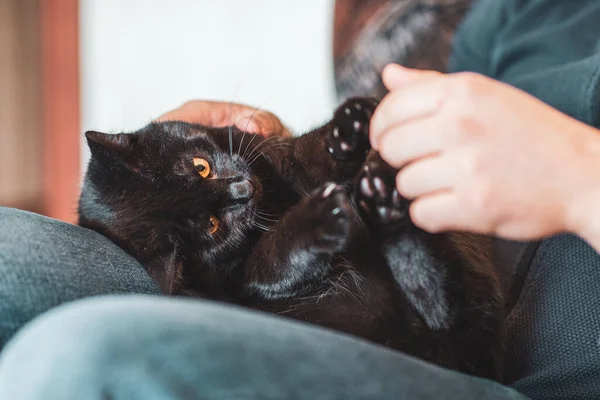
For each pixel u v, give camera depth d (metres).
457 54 0.67
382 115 0.31
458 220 0.30
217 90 0.93
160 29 0.94
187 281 0.46
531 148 0.29
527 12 0.58
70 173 0.98
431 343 0.41
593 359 0.40
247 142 0.52
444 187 0.30
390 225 0.38
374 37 0.78
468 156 0.29
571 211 0.30
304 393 0.26
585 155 0.30
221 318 0.28
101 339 0.24
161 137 0.49
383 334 0.41
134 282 0.38
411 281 0.40
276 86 0.90
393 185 0.37
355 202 0.39
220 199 0.48
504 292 0.45
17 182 0.98
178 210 0.47
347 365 0.28
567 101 0.48
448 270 0.40
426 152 0.30
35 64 0.96
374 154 0.40
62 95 0.97
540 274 0.44
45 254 0.34
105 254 0.38
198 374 0.24
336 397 0.26
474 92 0.29
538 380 0.40
